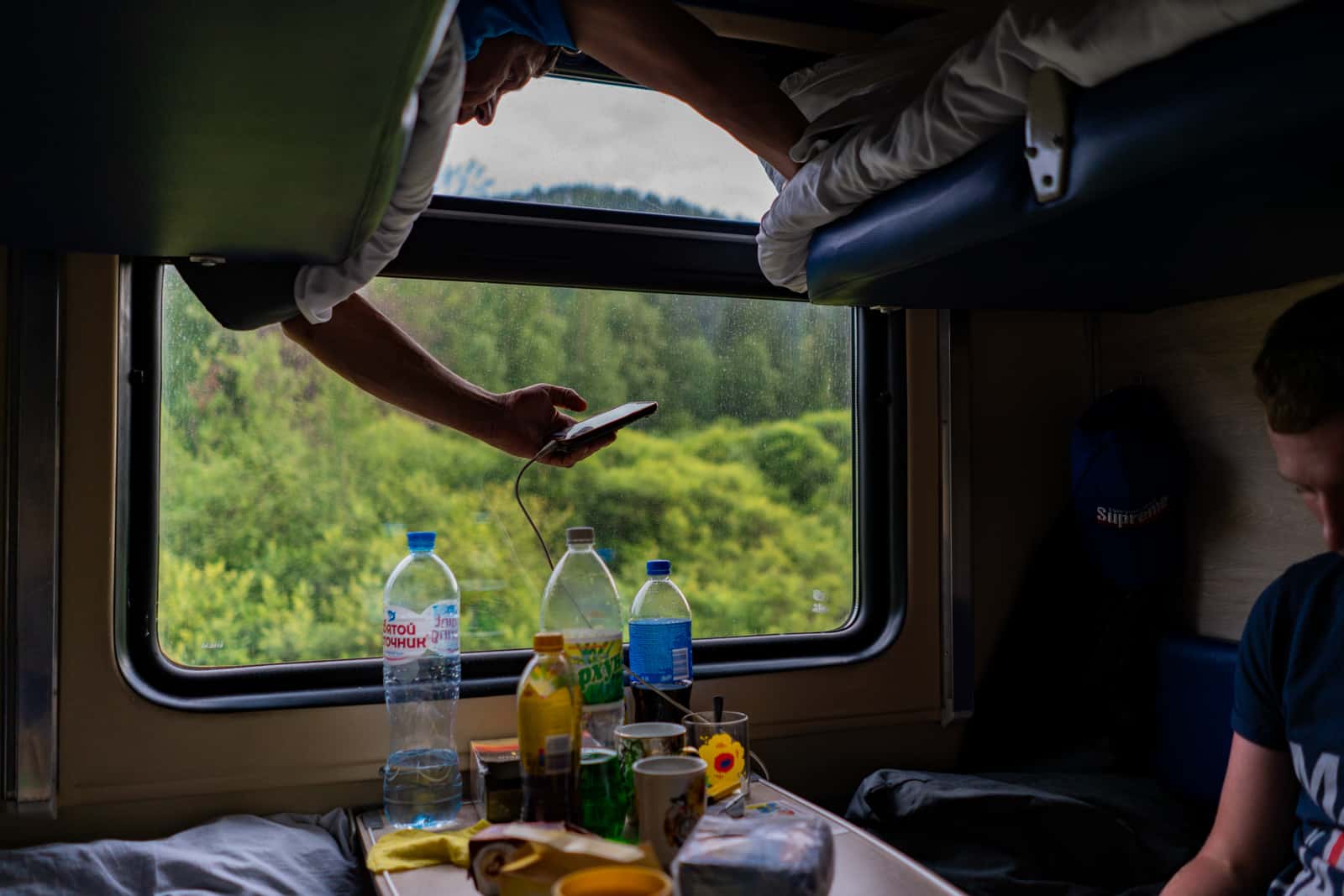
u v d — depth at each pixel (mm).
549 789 1238
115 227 1306
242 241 1349
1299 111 893
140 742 1796
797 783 2230
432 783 1878
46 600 1742
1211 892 1454
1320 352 1254
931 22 1702
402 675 1933
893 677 2285
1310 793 1427
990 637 2402
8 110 922
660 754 1389
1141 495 2242
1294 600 1518
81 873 1592
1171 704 2197
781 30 2109
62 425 1767
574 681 1283
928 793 1930
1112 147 1081
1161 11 985
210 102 904
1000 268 1632
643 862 986
